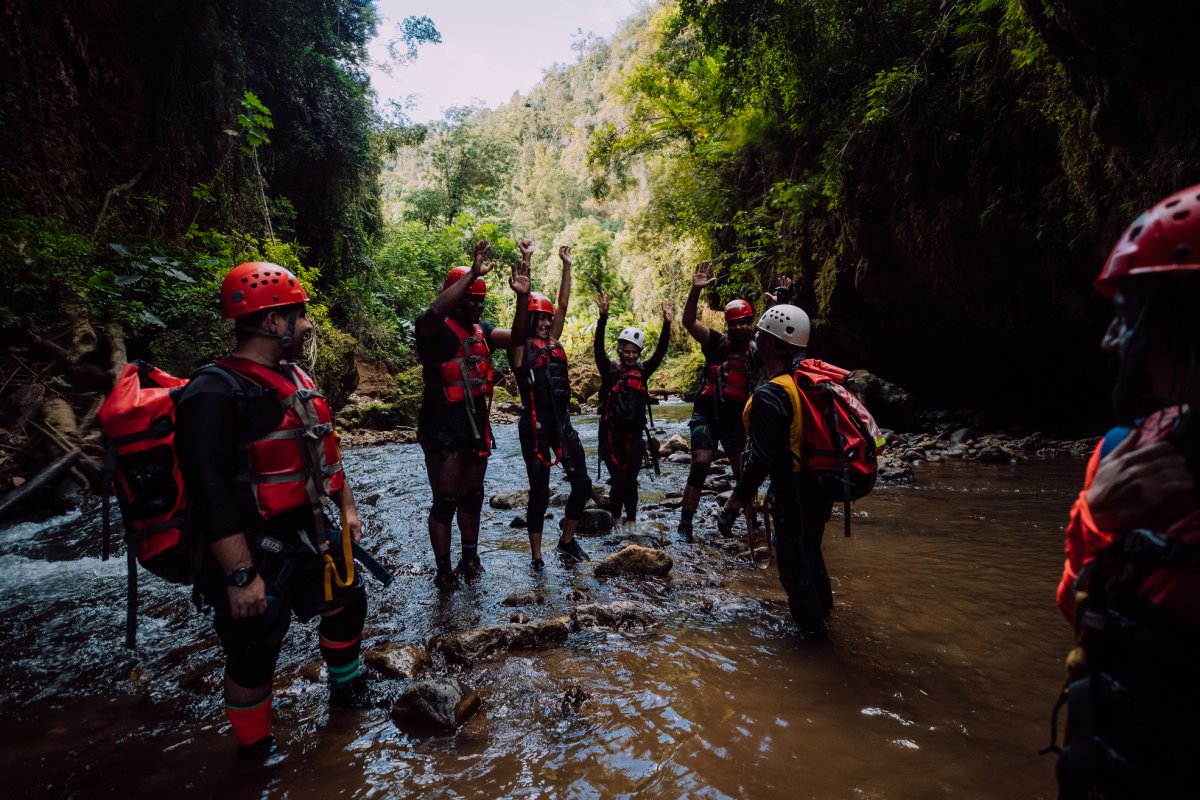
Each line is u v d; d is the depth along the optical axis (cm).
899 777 197
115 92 1125
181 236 1199
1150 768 95
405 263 2567
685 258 2056
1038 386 977
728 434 506
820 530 309
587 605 335
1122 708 99
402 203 4012
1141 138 506
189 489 198
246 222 1420
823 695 249
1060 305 794
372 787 204
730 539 479
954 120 814
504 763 213
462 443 393
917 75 809
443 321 382
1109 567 106
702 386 514
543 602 359
